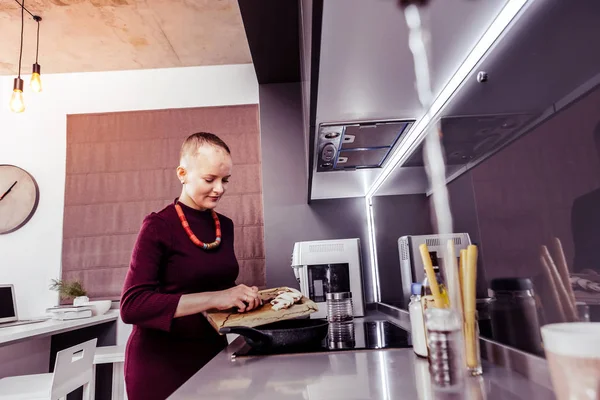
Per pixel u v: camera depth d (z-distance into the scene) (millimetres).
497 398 496
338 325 1415
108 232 2736
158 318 1026
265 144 2516
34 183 2818
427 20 577
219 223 1393
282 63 2338
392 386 589
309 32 652
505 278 604
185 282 1228
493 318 663
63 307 2428
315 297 1821
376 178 1808
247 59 2904
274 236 2385
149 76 2963
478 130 703
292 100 2574
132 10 2357
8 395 1627
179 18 2443
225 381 680
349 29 606
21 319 2518
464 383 562
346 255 1838
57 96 2951
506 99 584
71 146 2859
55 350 2586
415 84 830
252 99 2914
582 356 323
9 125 2922
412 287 827
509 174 577
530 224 521
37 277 2732
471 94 734
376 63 728
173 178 2793
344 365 759
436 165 1010
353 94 885
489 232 657
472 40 646
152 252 1163
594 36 383
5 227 2770
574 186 421
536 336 528
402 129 1143
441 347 571
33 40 2590
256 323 980
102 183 2801
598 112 380
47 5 2283
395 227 1619
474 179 721
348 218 2363
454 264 708
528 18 512
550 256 474
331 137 1201
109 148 2848
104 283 2676
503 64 593
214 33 2600
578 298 421
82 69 2947
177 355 1160
